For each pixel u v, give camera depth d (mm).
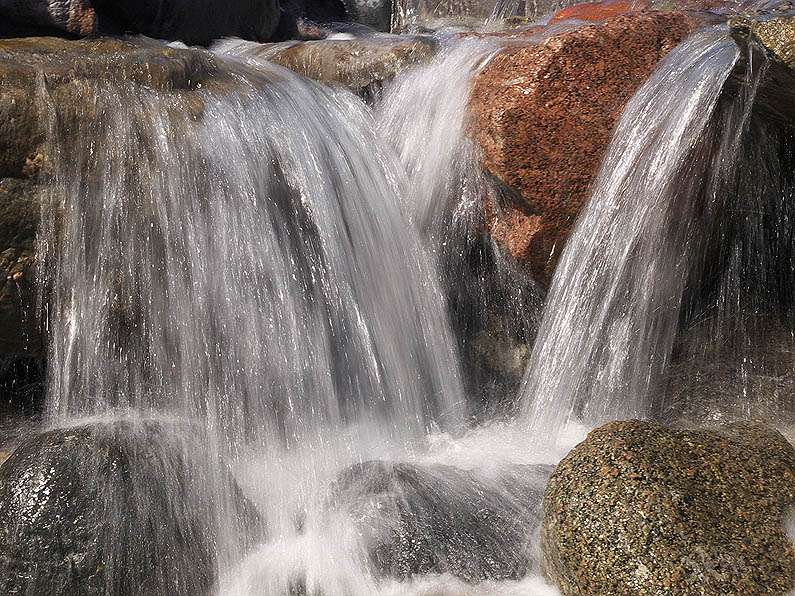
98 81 5398
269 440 5402
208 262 5406
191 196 5414
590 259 5641
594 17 7176
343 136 6289
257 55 7820
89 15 6375
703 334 5965
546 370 5832
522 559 4309
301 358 5559
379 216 6164
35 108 5129
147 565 4188
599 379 5738
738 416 5598
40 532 4129
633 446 4094
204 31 8836
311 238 5738
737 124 5445
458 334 6445
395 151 6574
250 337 5457
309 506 4828
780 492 4004
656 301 5723
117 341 5289
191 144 5484
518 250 5871
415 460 5355
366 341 5828
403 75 6680
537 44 5699
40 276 5145
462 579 4266
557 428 5730
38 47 5719
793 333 5926
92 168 5227
